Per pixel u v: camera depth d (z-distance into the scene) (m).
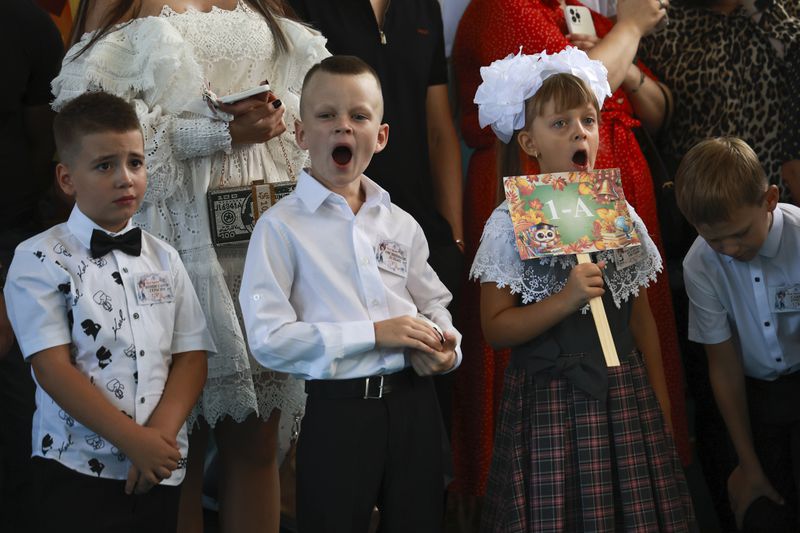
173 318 10.22
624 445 10.67
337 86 10.02
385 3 14.16
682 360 14.88
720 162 11.34
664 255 14.56
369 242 10.31
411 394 10.13
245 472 12.13
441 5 15.55
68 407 9.34
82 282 9.65
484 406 14.22
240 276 11.79
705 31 15.17
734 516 13.27
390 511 10.02
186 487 11.98
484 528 11.29
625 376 10.84
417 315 10.59
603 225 10.85
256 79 12.16
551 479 10.58
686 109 15.27
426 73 14.24
